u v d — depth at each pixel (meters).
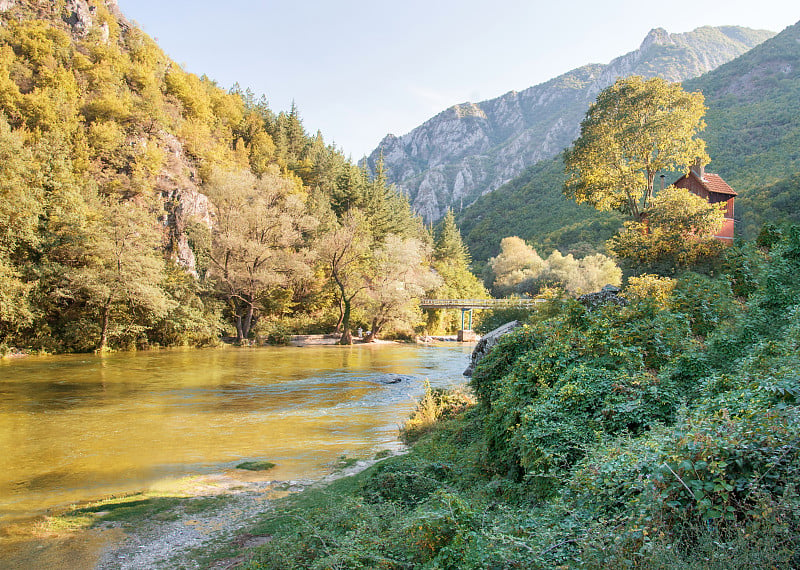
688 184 35.34
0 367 25.95
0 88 42.94
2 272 29.16
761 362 6.40
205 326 40.69
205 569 6.07
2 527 7.50
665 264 25.30
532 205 127.50
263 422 15.23
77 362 28.67
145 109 56.00
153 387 21.45
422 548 5.11
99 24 64.31
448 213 90.06
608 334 8.22
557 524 4.39
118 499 8.70
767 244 14.75
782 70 100.62
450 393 15.82
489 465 8.12
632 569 3.55
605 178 33.44
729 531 3.62
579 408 6.84
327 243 48.94
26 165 32.22
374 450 12.06
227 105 80.94
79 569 6.15
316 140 94.25
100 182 44.31
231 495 8.90
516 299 28.80
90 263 33.47
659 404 6.38
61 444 12.55
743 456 4.02
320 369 28.53
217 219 47.44
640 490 4.32
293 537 6.00
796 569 3.18
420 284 55.06
